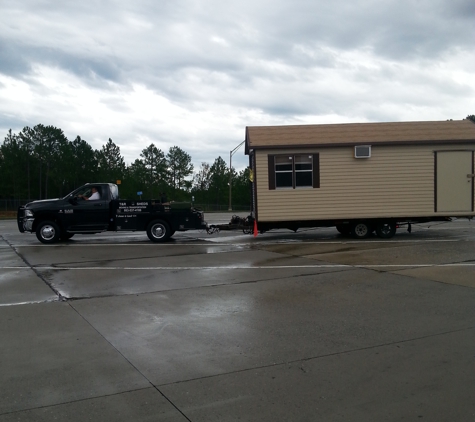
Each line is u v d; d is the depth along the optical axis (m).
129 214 16.75
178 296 8.34
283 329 6.33
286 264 11.49
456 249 13.38
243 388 4.50
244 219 17.69
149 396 4.36
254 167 16.44
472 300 7.65
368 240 16.25
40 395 4.40
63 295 8.51
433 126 17.36
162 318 6.95
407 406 4.09
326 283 9.20
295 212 16.44
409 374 4.77
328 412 4.01
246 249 14.48
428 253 12.72
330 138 16.59
